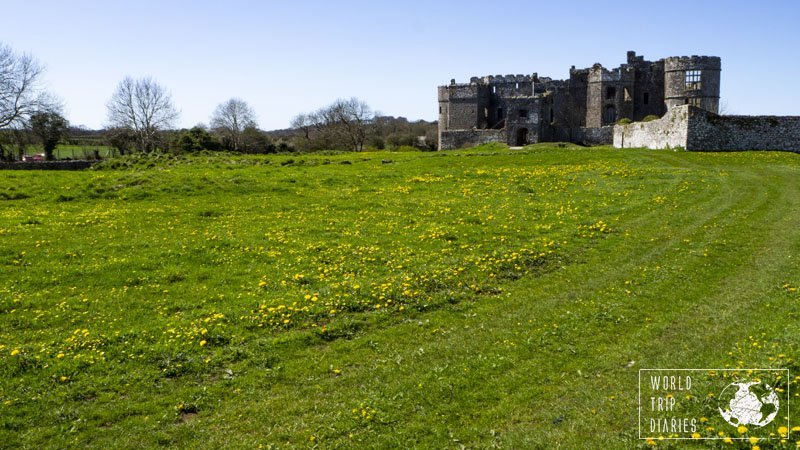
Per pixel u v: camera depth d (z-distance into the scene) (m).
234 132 126.75
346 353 15.29
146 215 31.56
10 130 87.38
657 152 60.12
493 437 11.24
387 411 12.31
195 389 13.49
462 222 29.00
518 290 19.72
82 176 45.12
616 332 15.91
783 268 20.38
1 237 26.28
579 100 113.75
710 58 101.75
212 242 25.22
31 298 18.70
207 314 17.45
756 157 55.00
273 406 12.76
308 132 174.00
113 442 11.55
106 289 19.80
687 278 20.11
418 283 19.86
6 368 14.10
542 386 13.09
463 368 14.06
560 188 38.56
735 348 13.82
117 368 14.33
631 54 109.62
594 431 11.06
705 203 32.44
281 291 19.34
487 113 119.62
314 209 33.34
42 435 11.75
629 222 28.64
